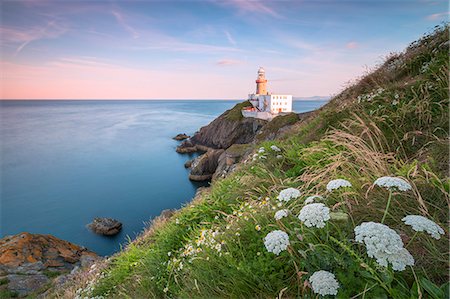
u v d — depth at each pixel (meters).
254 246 3.15
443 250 2.26
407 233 2.53
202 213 5.89
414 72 7.92
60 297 7.45
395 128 5.20
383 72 9.63
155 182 39.06
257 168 6.57
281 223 3.03
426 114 5.00
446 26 8.54
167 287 3.54
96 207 29.95
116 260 6.91
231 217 4.66
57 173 43.38
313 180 4.21
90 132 87.94
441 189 2.84
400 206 2.88
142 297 3.86
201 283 2.98
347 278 2.07
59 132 87.06
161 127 103.75
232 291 2.65
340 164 4.16
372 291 1.99
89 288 5.77
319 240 2.55
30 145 65.75
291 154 6.46
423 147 4.40
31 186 36.88
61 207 29.89
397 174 3.54
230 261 2.92
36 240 17.72
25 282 13.45
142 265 5.09
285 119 29.45
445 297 1.80
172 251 5.02
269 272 2.67
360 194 3.28
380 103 6.75
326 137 5.93
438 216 2.73
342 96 11.16
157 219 9.19
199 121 127.88
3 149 61.03
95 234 23.95
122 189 36.09
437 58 6.94
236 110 62.09
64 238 23.27
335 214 2.63
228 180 7.22
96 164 49.41
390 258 1.77
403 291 1.98
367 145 4.95
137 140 75.44
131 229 25.06
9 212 28.42
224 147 56.09
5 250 16.20
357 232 1.96
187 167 47.12
